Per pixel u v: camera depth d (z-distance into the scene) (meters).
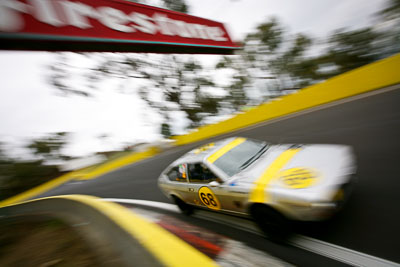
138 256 1.97
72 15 2.21
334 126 6.05
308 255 2.43
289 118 8.65
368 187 3.16
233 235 3.20
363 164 3.82
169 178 4.37
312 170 2.63
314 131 6.33
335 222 2.73
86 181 14.19
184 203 4.27
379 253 2.17
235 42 4.08
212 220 3.82
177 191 4.13
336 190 2.35
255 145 3.83
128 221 2.54
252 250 2.74
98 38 2.30
